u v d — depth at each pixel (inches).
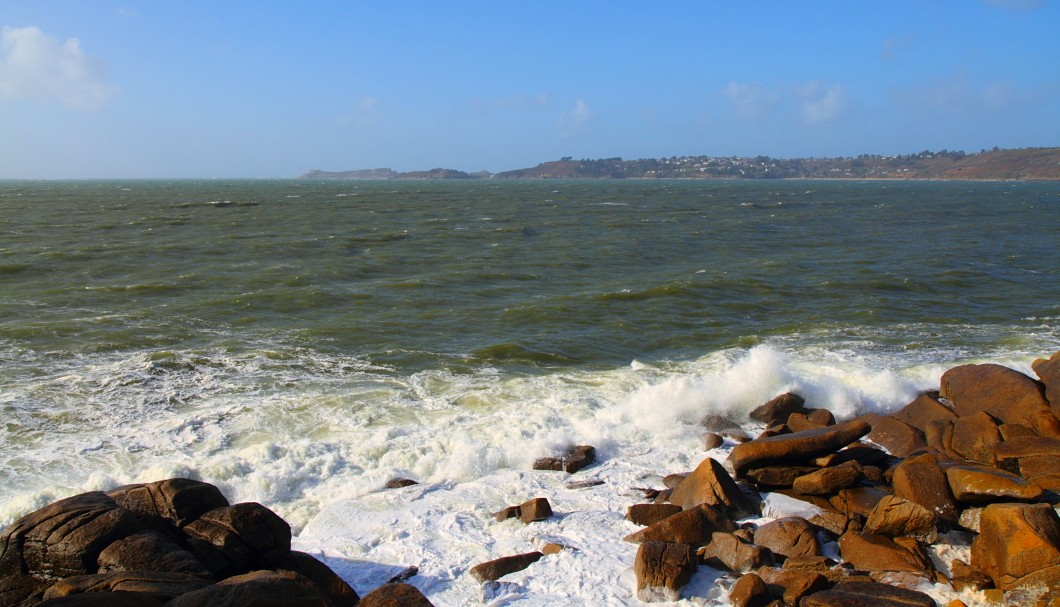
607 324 880.9
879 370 666.8
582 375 677.3
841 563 327.9
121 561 287.1
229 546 309.4
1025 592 292.5
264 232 1863.9
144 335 780.0
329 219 2353.6
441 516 394.3
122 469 460.8
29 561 297.3
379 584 325.7
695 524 356.5
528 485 437.1
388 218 2421.3
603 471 460.8
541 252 1519.4
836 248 1638.8
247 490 428.1
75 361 683.4
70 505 312.5
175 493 328.2
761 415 555.2
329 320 876.6
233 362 690.8
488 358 727.7
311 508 409.7
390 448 483.5
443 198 4087.1
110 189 5940.0
